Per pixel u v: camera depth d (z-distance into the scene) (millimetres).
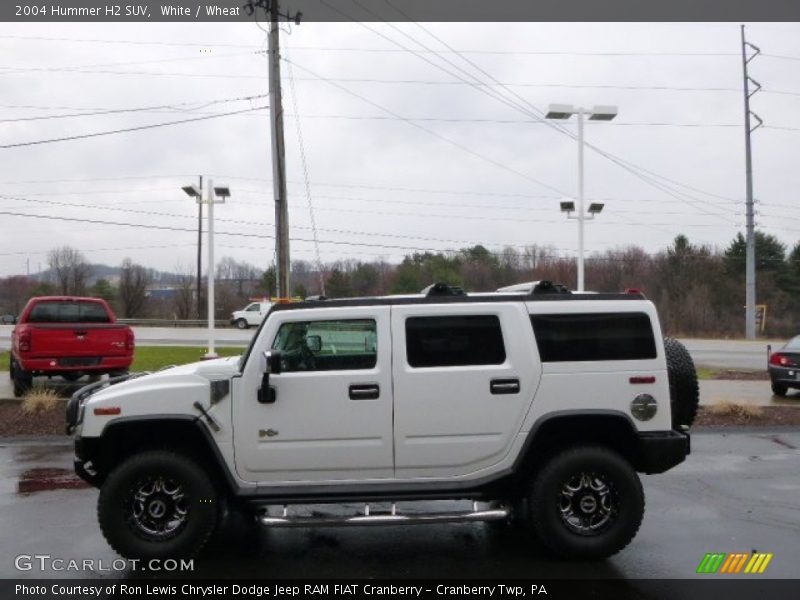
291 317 4965
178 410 4871
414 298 5074
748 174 44562
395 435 4895
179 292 63406
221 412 4875
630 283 65812
